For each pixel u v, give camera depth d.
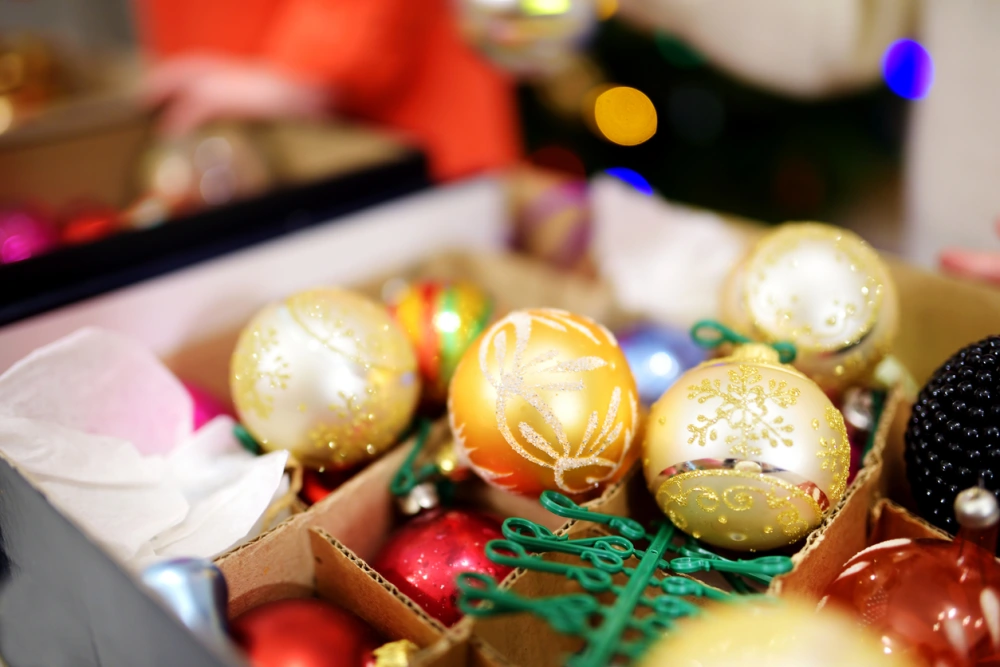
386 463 0.34
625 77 0.64
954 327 0.38
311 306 0.33
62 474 0.31
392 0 0.64
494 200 0.53
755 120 0.64
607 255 0.49
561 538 0.29
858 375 0.34
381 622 0.30
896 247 0.54
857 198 0.63
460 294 0.40
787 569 0.28
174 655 0.24
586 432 0.30
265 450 0.35
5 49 0.74
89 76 0.73
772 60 0.46
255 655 0.28
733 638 0.26
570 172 0.70
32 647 0.32
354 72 0.65
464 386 0.32
